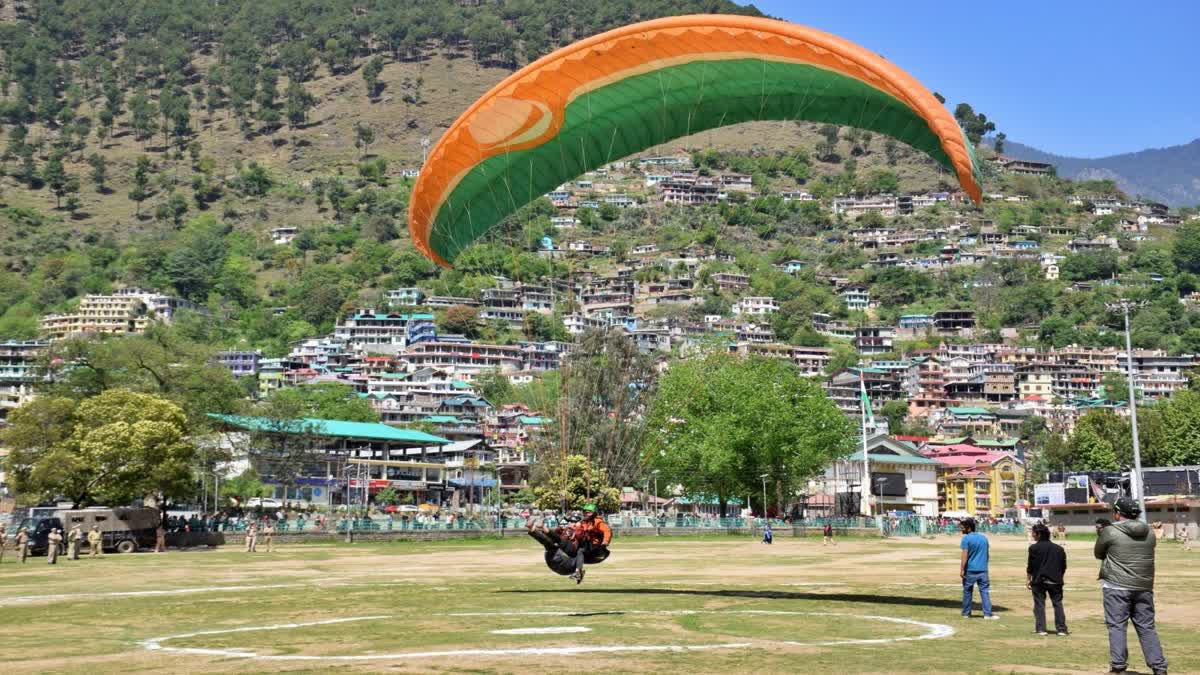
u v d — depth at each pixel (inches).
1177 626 754.2
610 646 625.0
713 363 3880.4
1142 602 522.0
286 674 524.7
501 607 901.2
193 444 2677.2
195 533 2546.8
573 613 842.8
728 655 585.6
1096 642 657.0
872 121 975.0
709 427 3597.4
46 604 986.1
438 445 5974.4
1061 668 542.3
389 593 1072.8
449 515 3668.8
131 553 2225.6
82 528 2209.6
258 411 3526.1
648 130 1054.4
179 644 663.1
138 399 2498.8
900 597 1002.7
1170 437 4862.2
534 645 631.8
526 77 979.3
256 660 580.7
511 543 2805.1
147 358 2819.9
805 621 775.7
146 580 1326.3
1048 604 926.4
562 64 960.9
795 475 3769.7
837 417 3809.1
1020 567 1528.1
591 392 3863.2
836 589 1103.6
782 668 537.3
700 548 2442.2
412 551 2294.5
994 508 6269.7
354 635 695.7
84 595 1087.0
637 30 919.7
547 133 1039.0
